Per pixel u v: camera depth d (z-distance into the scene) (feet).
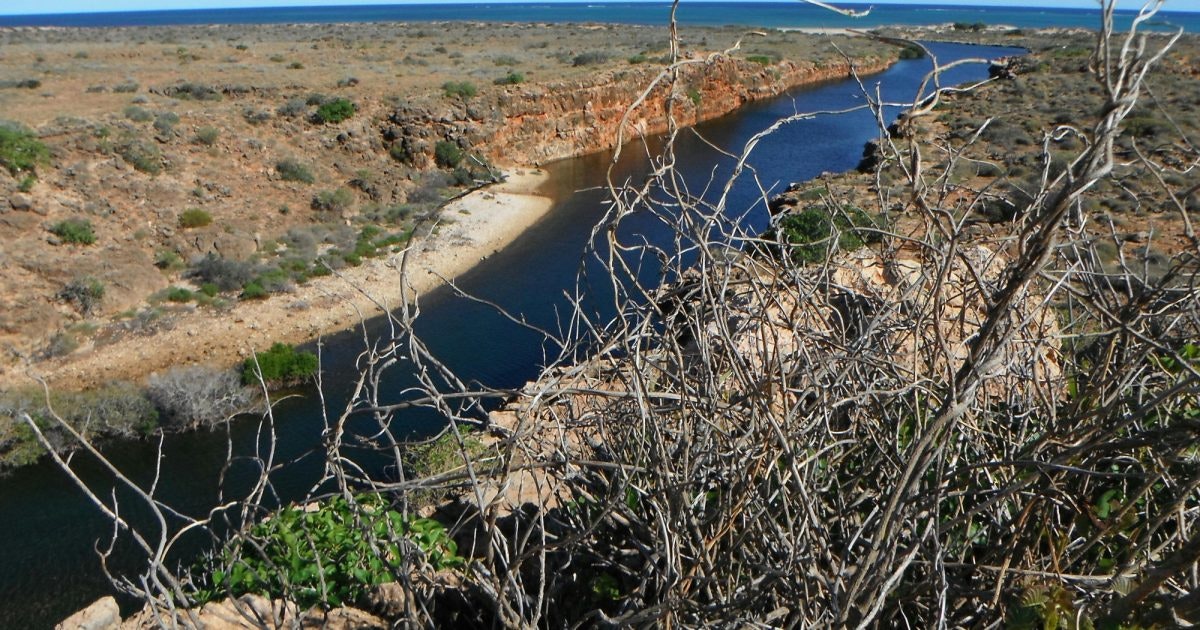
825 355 6.60
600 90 121.39
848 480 6.59
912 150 4.90
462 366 51.72
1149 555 5.04
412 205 90.27
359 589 8.62
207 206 80.43
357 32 297.33
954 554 6.17
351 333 60.34
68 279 62.95
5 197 68.39
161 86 117.80
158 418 45.27
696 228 5.78
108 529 36.19
